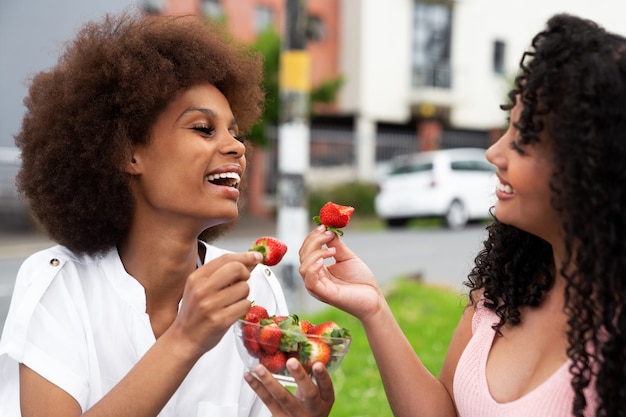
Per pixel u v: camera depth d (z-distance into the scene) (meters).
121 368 1.85
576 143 1.42
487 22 22.36
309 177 19.38
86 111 1.79
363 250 12.10
